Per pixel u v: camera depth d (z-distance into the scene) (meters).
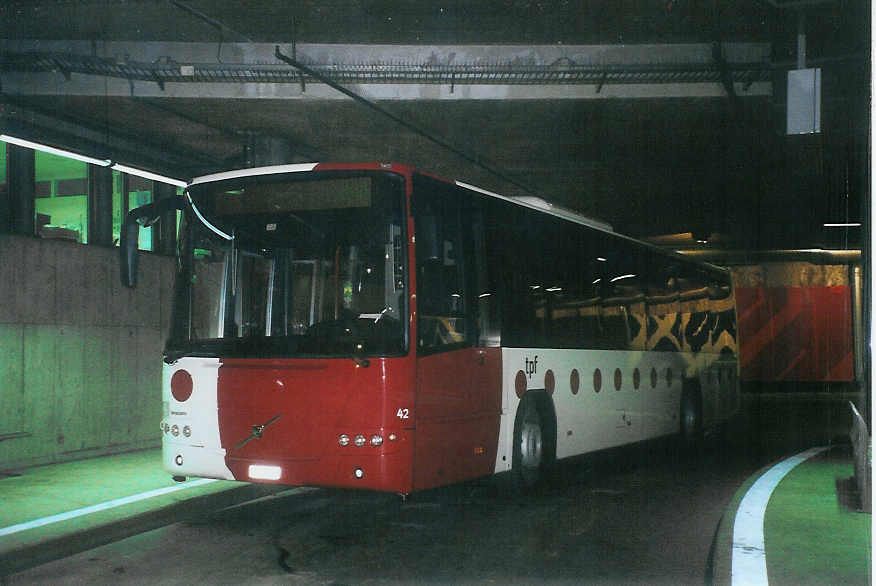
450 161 20.09
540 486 11.46
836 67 13.91
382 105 15.25
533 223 11.61
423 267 9.10
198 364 9.43
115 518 8.74
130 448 13.52
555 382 11.70
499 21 13.34
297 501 10.77
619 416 13.70
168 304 14.41
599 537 8.74
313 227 9.23
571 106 15.38
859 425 9.83
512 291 10.83
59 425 12.37
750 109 15.55
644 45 14.21
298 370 9.00
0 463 11.45
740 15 13.10
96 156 12.49
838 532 8.34
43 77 14.12
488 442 10.09
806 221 28.77
